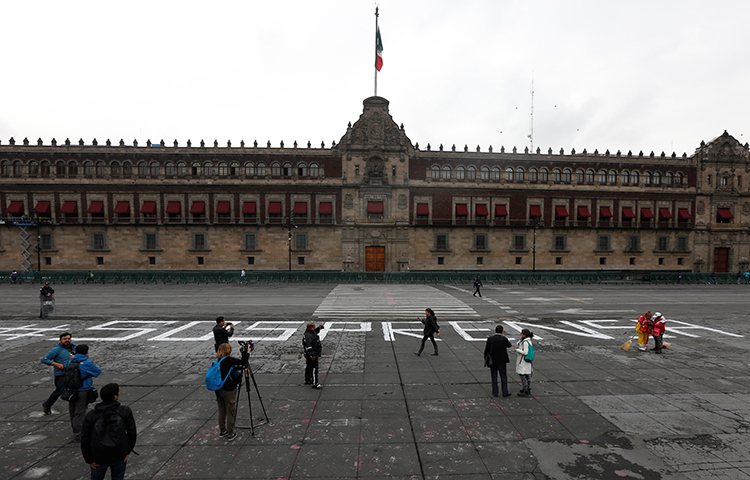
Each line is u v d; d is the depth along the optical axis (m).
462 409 9.22
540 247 52.25
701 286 41.78
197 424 8.34
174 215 49.38
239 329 18.81
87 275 40.94
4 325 19.50
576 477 6.44
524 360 10.05
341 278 42.44
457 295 32.31
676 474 6.53
